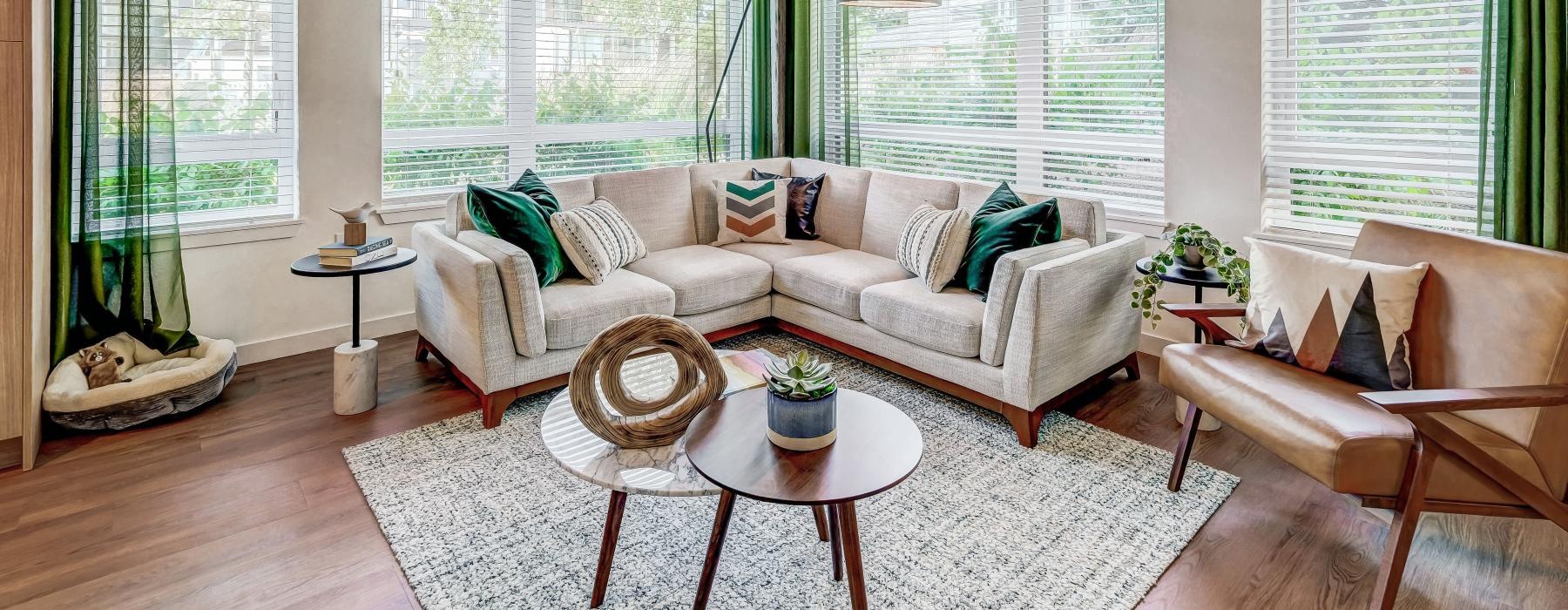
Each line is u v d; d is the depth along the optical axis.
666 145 4.75
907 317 3.09
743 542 2.16
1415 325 2.23
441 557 2.08
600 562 1.88
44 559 2.06
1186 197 3.45
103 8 2.94
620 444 1.89
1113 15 3.64
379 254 3.06
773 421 1.80
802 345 3.83
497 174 4.17
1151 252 3.60
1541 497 1.85
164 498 2.37
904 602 1.91
